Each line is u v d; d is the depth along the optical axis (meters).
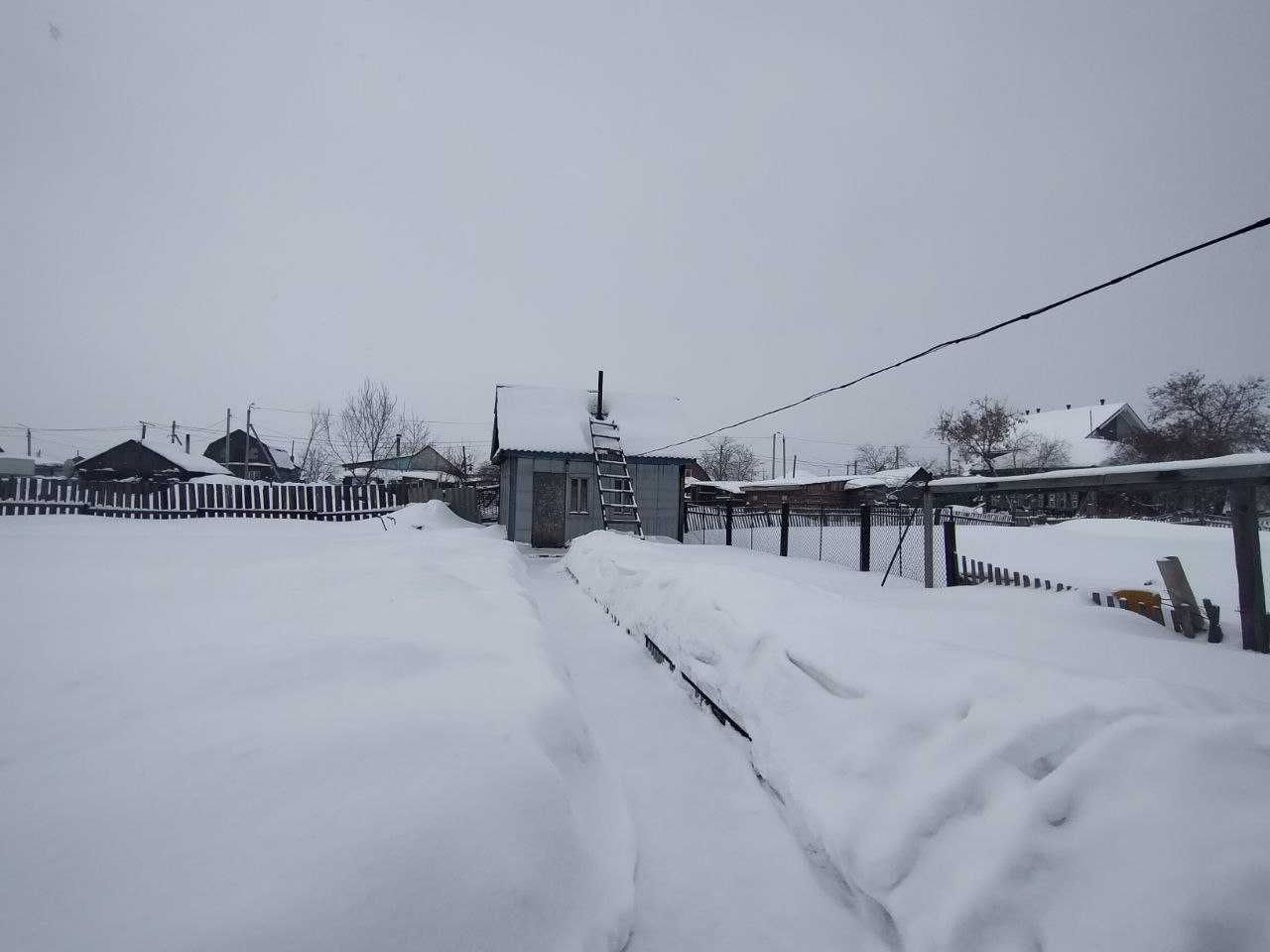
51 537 7.43
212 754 1.75
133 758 1.73
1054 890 1.48
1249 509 3.50
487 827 1.57
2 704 2.09
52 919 1.14
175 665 2.47
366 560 5.69
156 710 2.06
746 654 3.22
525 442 14.11
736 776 2.83
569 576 9.12
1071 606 4.36
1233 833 1.41
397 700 2.20
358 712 2.07
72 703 2.11
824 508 10.92
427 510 14.94
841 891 2.03
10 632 2.96
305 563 5.43
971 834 1.70
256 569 5.03
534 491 13.96
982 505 21.03
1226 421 26.91
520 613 3.78
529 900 1.48
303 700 2.17
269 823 1.45
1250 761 1.58
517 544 13.55
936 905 1.62
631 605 5.36
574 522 14.09
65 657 2.56
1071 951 1.37
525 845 1.60
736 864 2.21
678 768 2.92
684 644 3.96
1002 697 2.04
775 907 2.00
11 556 5.51
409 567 5.23
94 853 1.33
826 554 10.98
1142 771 1.60
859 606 3.69
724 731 3.25
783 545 10.86
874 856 1.83
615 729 3.33
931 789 1.86
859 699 2.40
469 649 2.90
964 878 1.61
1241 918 1.26
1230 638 3.56
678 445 14.80
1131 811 1.52
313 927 1.18
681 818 2.50
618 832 2.21
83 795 1.54
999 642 3.25
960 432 37.53
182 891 1.23
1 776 1.63
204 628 3.08
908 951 1.63
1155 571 7.59
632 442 14.88
